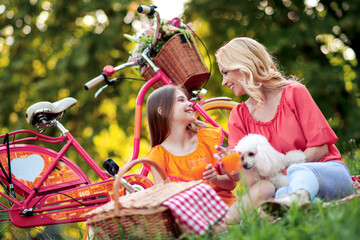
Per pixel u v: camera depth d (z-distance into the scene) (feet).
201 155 10.34
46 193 10.88
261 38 29.45
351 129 27.96
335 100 28.66
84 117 32.04
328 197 8.44
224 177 9.62
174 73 12.25
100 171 11.27
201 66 12.19
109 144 33.40
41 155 11.10
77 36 32.07
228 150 9.30
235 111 10.40
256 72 9.86
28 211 10.42
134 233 7.41
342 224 6.19
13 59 32.50
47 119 11.41
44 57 32.55
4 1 32.78
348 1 29.14
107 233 7.61
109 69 12.33
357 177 10.73
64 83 31.01
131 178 10.93
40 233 11.64
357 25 28.35
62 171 11.04
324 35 29.63
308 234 6.19
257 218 7.16
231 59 10.06
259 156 8.63
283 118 9.55
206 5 30.32
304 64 28.86
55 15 31.63
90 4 30.81
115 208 7.45
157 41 12.64
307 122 9.30
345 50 30.99
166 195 7.55
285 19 30.14
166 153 10.28
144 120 31.50
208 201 7.94
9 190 10.98
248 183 8.89
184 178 10.06
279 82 9.89
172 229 7.48
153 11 11.93
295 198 7.25
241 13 30.81
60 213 10.64
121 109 31.91
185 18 30.78
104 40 30.58
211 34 31.30
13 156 10.96
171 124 10.41
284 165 8.93
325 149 9.21
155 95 10.55
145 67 12.73
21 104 32.24
